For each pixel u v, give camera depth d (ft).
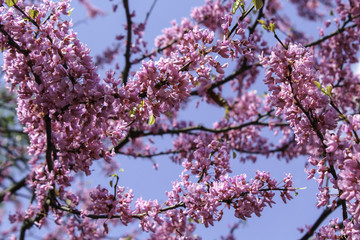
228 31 8.79
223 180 10.26
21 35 9.37
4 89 17.79
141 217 10.53
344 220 8.89
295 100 8.83
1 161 17.69
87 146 10.08
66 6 9.75
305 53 8.73
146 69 8.68
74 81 8.60
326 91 8.49
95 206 10.41
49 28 9.28
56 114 9.29
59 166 10.76
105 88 8.43
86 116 8.88
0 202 16.85
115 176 10.28
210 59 8.78
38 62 9.04
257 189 9.83
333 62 23.81
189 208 10.17
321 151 9.21
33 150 10.64
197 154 11.39
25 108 9.77
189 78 9.37
